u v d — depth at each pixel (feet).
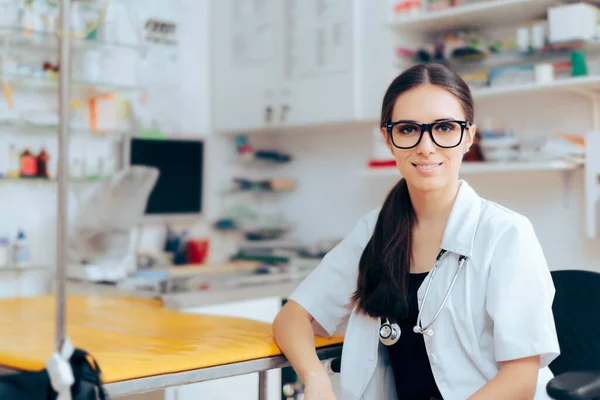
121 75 10.66
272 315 9.70
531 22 9.93
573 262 9.71
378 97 10.75
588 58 9.23
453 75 4.86
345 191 12.43
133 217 10.06
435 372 4.72
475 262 4.69
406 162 4.82
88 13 10.07
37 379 3.99
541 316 4.41
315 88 11.46
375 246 5.06
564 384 4.16
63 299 4.03
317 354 5.22
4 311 7.45
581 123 9.57
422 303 4.80
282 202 13.44
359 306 5.13
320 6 11.37
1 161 9.83
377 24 10.73
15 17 9.45
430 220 4.99
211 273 10.53
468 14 9.75
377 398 5.16
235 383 7.66
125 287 9.31
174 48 12.28
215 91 12.91
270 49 12.09
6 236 9.91
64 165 4.07
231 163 13.17
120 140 11.14
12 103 9.96
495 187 10.55
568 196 9.75
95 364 4.01
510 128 10.30
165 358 4.61
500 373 4.44
